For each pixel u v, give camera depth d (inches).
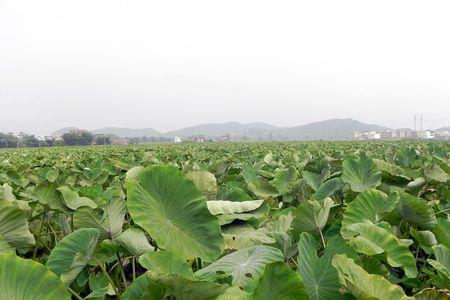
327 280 78.3
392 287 68.1
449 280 87.4
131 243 93.7
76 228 113.0
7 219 100.7
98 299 79.7
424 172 189.3
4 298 58.6
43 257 139.0
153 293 62.7
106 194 181.3
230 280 74.2
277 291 60.3
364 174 177.6
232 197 142.3
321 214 114.0
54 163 458.9
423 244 113.7
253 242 101.0
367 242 89.0
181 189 90.4
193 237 88.8
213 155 591.8
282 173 213.8
